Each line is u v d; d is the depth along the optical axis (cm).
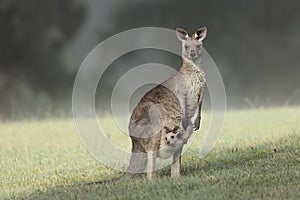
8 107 2894
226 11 3875
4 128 1700
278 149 1055
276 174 864
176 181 856
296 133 1209
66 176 1002
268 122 1477
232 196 770
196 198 769
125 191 830
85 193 849
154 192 808
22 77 3133
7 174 1052
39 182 971
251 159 1000
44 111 2353
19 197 880
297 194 766
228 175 876
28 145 1359
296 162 930
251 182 833
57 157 1174
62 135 1508
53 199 832
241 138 1240
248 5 3872
